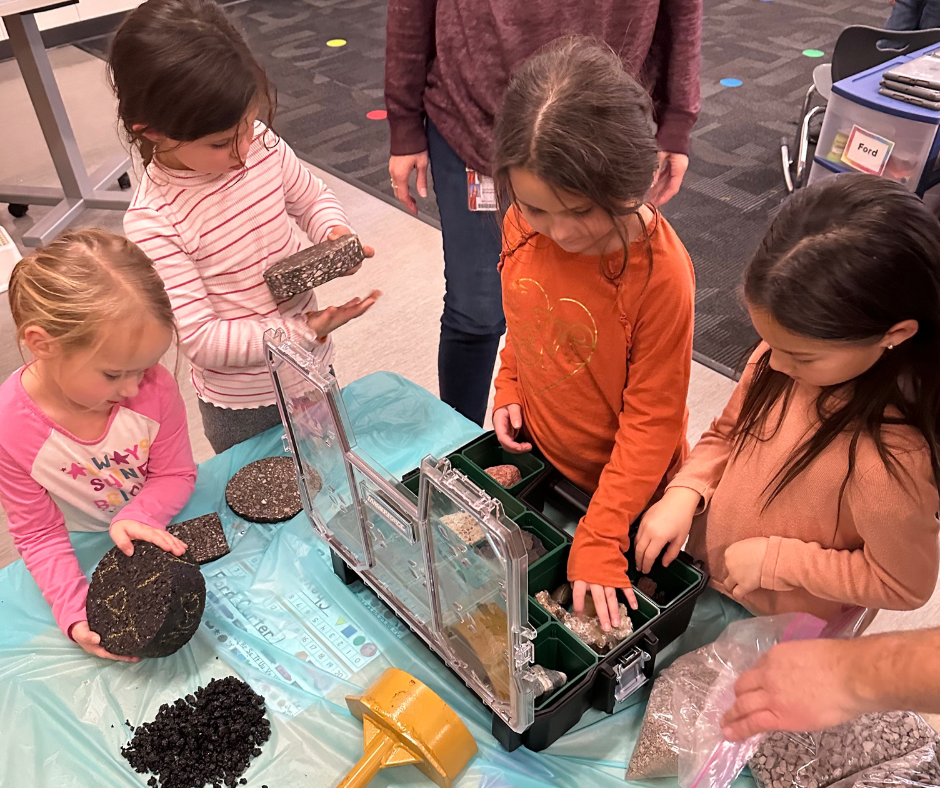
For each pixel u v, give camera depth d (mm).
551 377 1191
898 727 880
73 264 931
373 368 2559
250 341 1368
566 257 1062
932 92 2377
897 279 759
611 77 869
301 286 1329
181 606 980
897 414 866
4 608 1079
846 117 2611
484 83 1569
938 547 913
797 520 997
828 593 959
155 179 1300
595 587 1002
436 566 886
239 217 1354
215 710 939
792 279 784
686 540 1160
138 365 973
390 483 890
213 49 1112
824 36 4754
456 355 1971
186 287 1321
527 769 900
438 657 1019
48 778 886
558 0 1468
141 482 1203
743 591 1034
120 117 1197
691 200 3297
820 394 938
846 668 742
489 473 1213
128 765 899
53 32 5090
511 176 900
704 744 870
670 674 952
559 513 1244
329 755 912
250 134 1224
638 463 1070
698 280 2883
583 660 947
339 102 4250
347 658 1019
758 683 801
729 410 1126
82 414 1098
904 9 3270
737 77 4273
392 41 1688
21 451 1082
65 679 988
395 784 886
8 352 2623
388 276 2973
